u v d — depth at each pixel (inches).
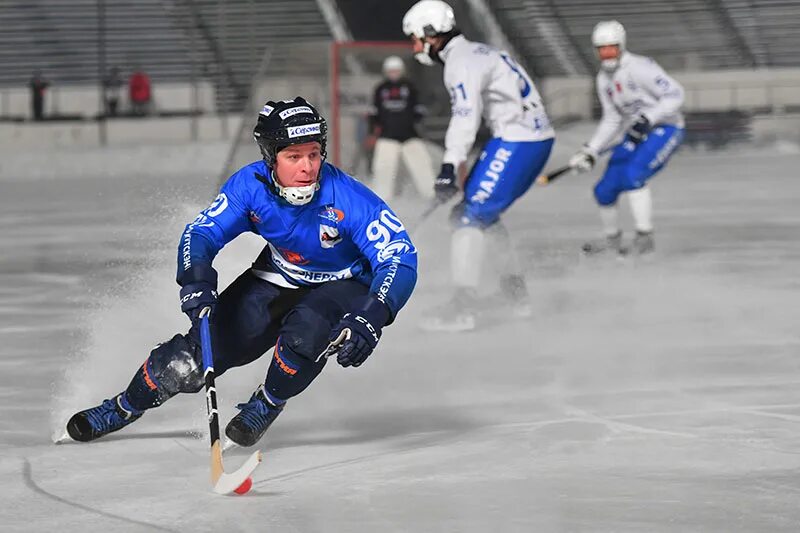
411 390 688.4
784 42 4384.8
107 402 564.7
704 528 423.8
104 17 4323.3
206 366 498.6
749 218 1704.0
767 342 819.4
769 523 428.1
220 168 3319.4
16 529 433.4
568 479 493.4
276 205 526.6
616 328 889.5
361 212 525.7
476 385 699.4
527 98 957.2
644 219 1290.6
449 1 4335.6
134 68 4271.7
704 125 3681.1
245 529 430.3
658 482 486.0
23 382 711.7
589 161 1296.8
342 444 563.5
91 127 3676.2
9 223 1830.7
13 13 4320.9
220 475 466.0
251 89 2753.4
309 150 506.3
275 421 613.0
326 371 745.0
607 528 426.3
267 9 4362.7
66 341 850.8
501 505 457.1
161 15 4372.5
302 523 436.5
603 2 4510.3
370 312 498.6
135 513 451.8
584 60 4347.9
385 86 2097.7
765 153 3513.8
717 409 624.4
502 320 938.7
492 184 938.1
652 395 663.1
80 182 2898.6
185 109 4040.4
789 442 551.5
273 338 549.0
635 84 1291.8
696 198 2073.1
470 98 935.7
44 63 4261.8
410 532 424.8
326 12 4347.9
